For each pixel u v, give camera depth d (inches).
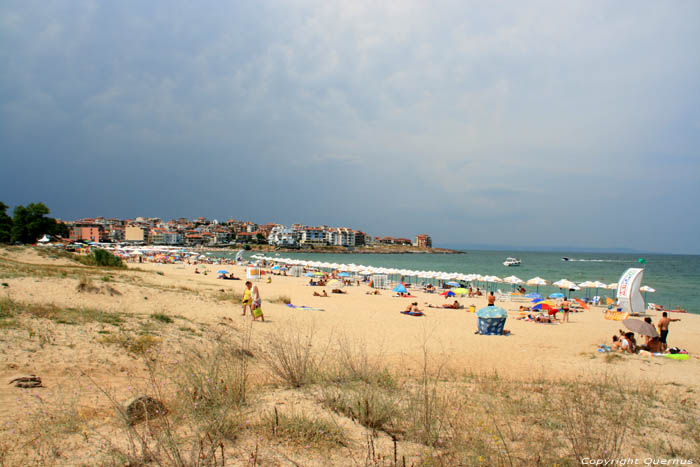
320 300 1034.7
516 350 517.3
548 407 242.1
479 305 1163.3
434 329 679.1
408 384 290.4
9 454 138.5
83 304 496.4
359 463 147.3
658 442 190.9
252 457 142.9
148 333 381.4
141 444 146.9
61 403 201.5
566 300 1231.5
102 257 1255.5
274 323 594.6
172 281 987.3
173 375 261.4
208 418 171.6
